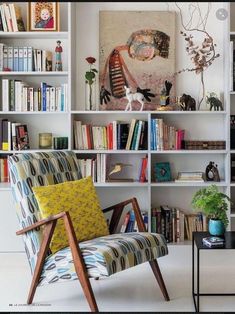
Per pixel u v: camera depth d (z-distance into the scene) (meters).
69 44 4.22
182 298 3.35
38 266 3.12
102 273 2.89
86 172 4.32
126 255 3.02
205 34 4.43
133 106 4.41
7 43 4.46
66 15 4.43
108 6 4.44
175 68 4.45
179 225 4.32
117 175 4.51
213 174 4.37
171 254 4.21
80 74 4.46
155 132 4.26
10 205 4.09
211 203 3.30
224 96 4.36
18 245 4.11
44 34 4.25
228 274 3.88
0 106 4.43
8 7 4.24
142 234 3.30
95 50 4.46
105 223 3.50
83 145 4.33
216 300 3.30
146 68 4.43
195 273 3.92
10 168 3.38
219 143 4.31
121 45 4.43
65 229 3.24
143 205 4.50
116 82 4.43
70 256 3.03
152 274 3.88
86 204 3.42
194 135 4.48
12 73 4.24
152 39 4.42
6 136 4.30
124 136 4.32
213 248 3.04
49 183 3.50
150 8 4.43
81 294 3.44
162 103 4.32
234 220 4.35
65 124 4.50
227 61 4.21
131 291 3.49
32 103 4.29
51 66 4.36
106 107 4.43
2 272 3.92
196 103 4.43
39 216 3.30
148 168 4.25
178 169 4.50
